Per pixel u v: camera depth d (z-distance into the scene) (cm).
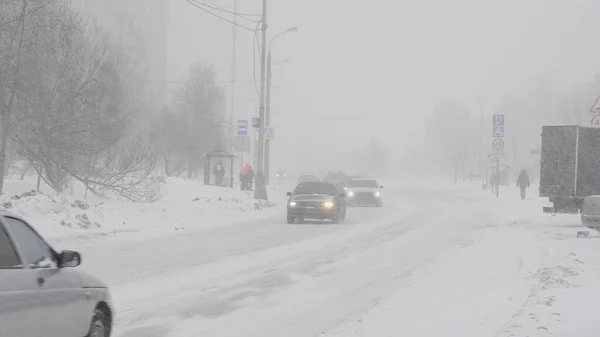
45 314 684
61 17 2573
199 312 1153
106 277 1493
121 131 2770
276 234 2561
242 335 996
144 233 2423
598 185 2788
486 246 2203
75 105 2545
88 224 2356
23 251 688
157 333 997
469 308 1193
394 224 3141
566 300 1223
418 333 1005
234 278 1527
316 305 1232
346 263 1798
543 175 2830
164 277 1512
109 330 836
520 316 1091
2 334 618
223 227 2814
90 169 2708
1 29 2336
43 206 2303
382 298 1303
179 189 3584
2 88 2392
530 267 1689
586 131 2788
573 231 2738
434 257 1927
